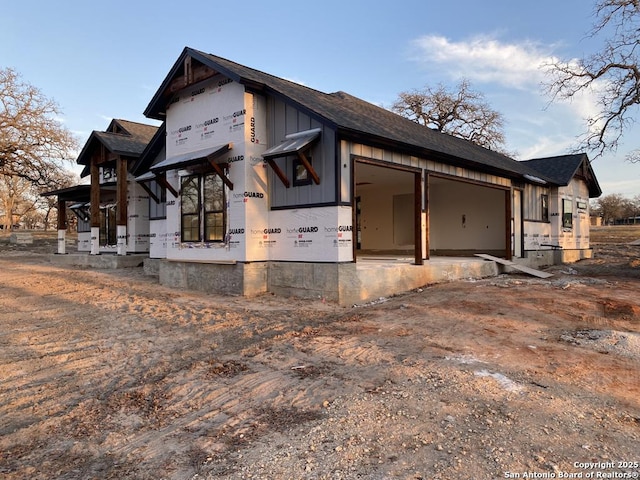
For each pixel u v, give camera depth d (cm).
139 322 820
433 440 356
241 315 848
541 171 2061
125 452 367
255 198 1066
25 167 2934
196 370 555
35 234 3950
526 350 583
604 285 1134
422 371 507
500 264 1459
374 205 1991
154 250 1523
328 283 962
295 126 1034
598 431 366
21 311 929
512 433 363
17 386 520
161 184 1223
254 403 451
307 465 329
